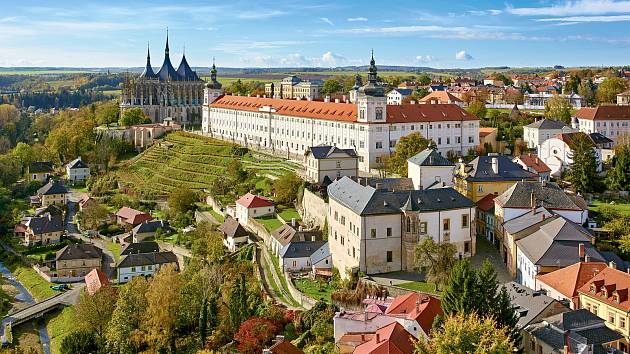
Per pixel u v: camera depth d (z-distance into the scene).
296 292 164.00
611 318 118.25
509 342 102.12
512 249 157.12
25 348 185.00
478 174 198.62
